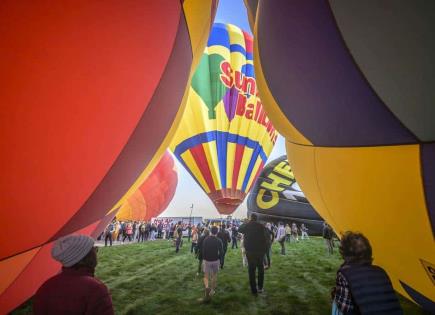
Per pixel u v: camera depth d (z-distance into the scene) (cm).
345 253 168
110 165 260
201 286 589
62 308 130
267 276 667
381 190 277
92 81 230
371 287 150
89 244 148
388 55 227
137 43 254
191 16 328
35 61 205
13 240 226
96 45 229
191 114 1203
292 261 884
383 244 302
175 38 301
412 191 255
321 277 648
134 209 2386
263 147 1277
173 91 333
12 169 208
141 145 300
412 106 233
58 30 212
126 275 698
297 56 284
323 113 293
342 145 297
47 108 214
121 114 253
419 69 220
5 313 318
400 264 301
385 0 214
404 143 253
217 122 1190
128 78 251
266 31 322
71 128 226
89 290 134
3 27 194
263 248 514
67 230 260
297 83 302
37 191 222
